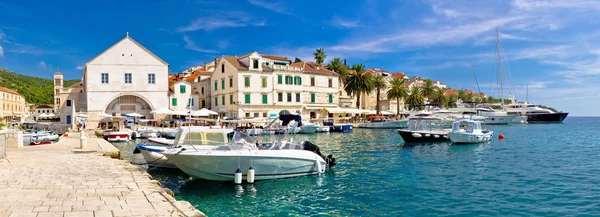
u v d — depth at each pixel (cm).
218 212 1353
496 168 2214
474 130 3800
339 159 2634
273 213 1338
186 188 1708
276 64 6831
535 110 9700
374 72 11250
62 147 2508
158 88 5944
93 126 5547
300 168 1922
